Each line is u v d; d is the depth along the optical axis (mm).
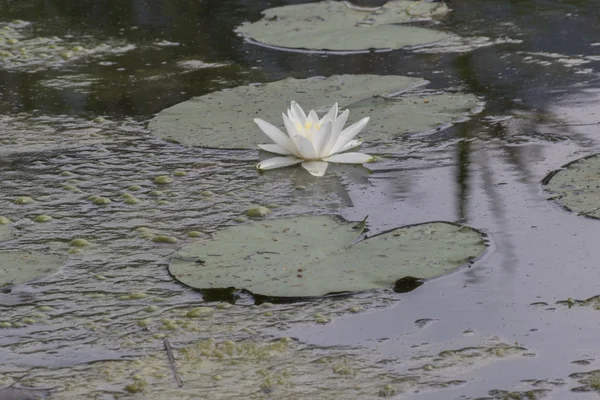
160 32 10422
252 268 4531
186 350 3891
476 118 7000
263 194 5727
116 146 6746
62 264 4785
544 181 5664
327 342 3926
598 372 3600
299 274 4445
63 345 3971
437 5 10906
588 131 6555
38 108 7773
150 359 3832
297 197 5648
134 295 4422
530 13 10516
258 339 3971
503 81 7957
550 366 3664
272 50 9500
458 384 3549
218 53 9453
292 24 10422
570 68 8234
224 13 11266
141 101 7875
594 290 4301
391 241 4789
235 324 4113
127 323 4156
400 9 10930
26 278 4605
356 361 3752
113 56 9484
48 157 6547
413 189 5672
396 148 6449
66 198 5762
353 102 7434
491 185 5656
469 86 7867
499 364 3695
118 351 3904
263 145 6477
